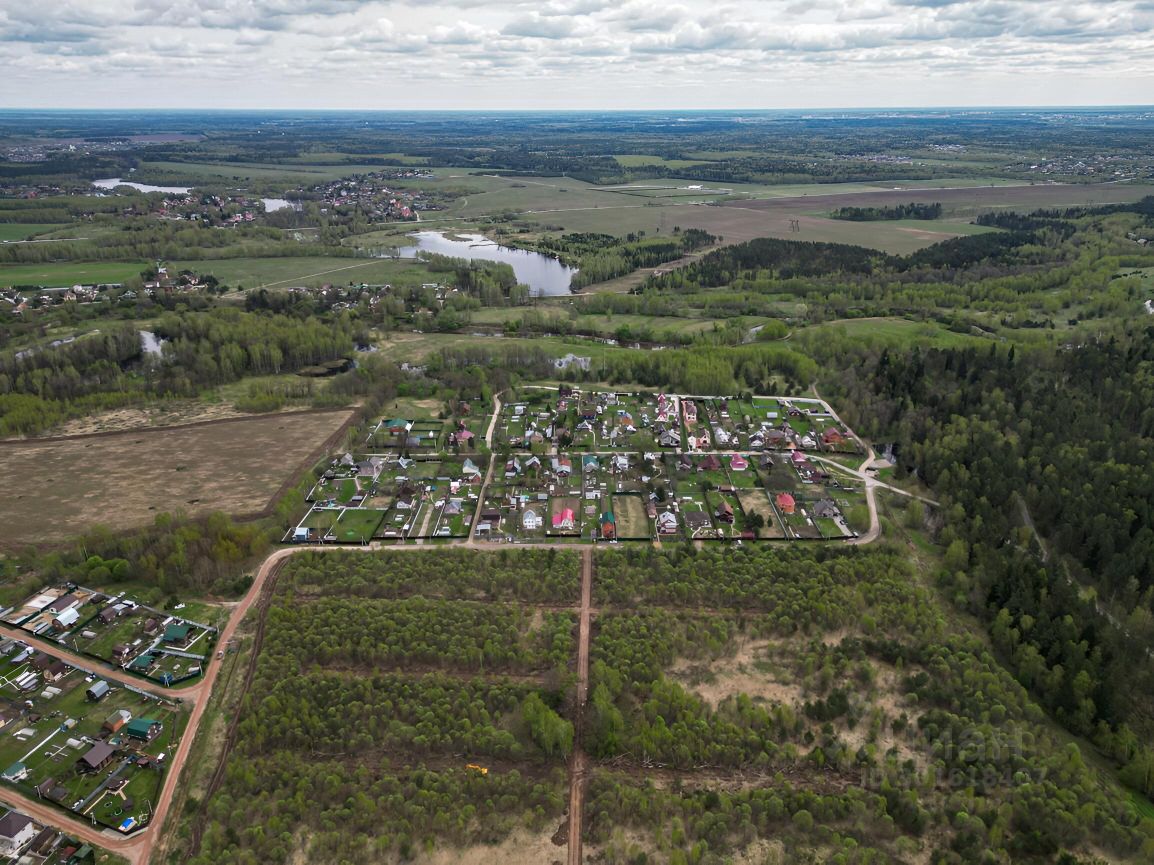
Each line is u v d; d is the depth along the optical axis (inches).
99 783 4468.5
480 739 4690.0
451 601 6048.2
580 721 4933.6
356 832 4180.6
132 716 4943.4
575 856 4060.0
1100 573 6299.2
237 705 5054.1
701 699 5118.1
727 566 6407.5
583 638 5679.1
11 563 6545.3
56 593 6146.7
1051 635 5383.9
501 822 4217.5
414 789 4387.3
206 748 4719.5
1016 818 4224.9
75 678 5280.5
